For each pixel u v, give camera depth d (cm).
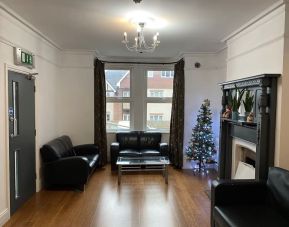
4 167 313
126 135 621
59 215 333
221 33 405
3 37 305
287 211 236
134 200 385
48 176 428
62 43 489
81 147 547
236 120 359
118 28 382
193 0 275
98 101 595
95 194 410
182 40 454
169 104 660
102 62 609
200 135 532
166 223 313
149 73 661
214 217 268
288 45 283
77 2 282
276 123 295
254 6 291
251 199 275
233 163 408
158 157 530
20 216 330
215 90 567
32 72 394
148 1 278
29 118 388
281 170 258
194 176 514
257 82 309
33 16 328
